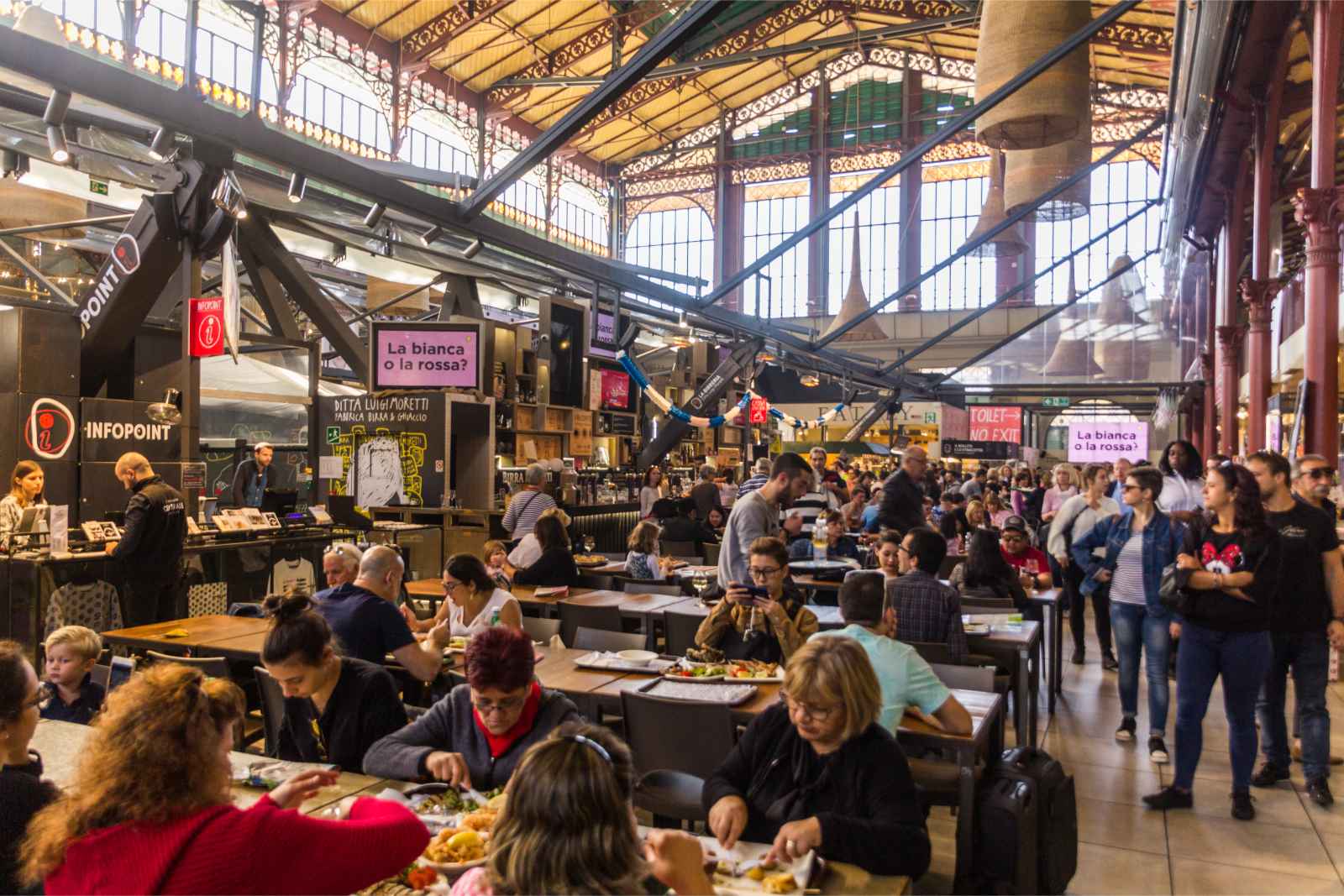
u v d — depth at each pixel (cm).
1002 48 862
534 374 1338
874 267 3866
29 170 891
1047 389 2716
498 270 1341
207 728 166
